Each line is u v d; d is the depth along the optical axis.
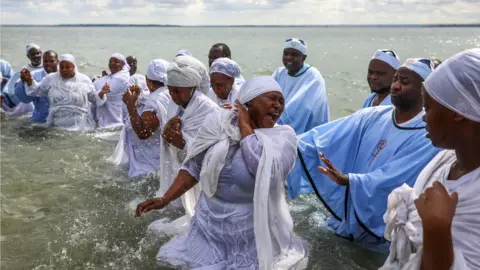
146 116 5.64
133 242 4.41
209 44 67.38
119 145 7.03
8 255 4.19
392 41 96.50
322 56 40.31
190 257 3.68
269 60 33.91
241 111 3.40
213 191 3.42
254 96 3.36
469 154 2.08
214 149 3.34
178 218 4.74
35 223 4.88
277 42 79.50
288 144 3.39
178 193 3.64
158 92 5.77
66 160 7.19
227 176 3.38
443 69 2.04
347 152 4.43
